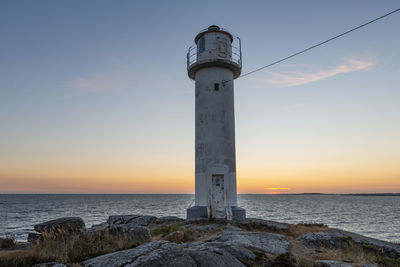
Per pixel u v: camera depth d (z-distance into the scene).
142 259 5.82
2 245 10.45
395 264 9.91
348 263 8.74
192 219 16.95
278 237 11.88
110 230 9.27
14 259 6.48
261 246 9.96
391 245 12.86
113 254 6.30
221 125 19.12
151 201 143.38
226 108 19.66
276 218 54.25
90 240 8.43
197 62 19.94
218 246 8.03
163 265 5.66
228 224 15.70
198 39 21.39
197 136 19.56
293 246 10.91
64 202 128.62
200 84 20.23
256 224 16.17
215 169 18.30
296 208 90.88
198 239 11.81
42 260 6.54
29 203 117.56
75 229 11.23
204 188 18.39
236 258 7.23
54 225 11.34
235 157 19.53
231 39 21.84
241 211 17.95
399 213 74.94
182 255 6.15
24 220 50.44
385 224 48.03
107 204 110.12
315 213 69.88
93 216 57.72
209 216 17.23
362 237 13.81
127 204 110.69
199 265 6.01
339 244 11.66
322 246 11.37
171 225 16.06
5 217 55.97
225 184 18.14
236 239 10.55
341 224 47.09
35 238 11.35
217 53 20.09
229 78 20.41
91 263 5.88
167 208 83.62
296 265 7.04
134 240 9.12
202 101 19.78
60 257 6.91
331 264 7.89
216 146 18.69
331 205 115.94
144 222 19.38
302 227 16.36
